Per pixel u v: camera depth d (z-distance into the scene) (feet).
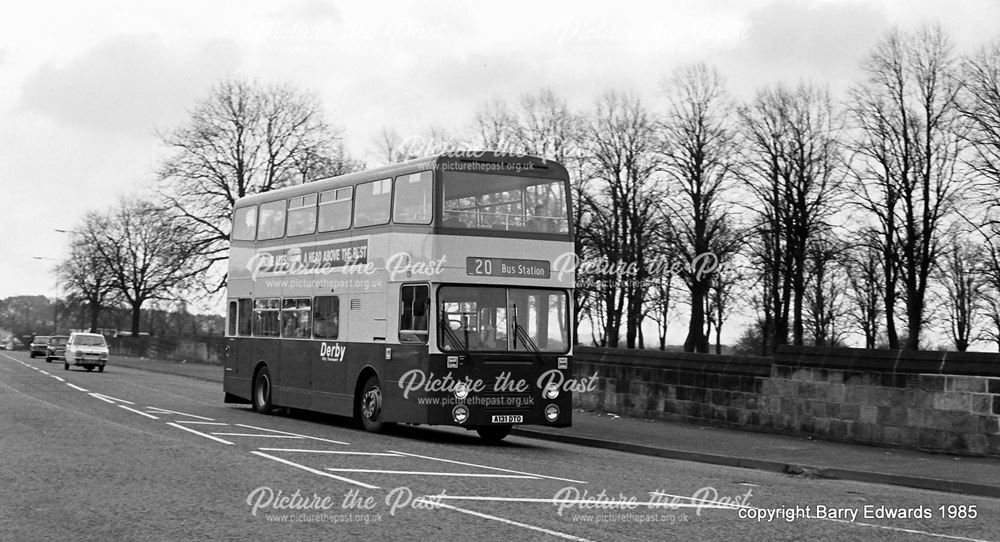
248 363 83.35
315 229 74.18
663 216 182.19
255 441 56.90
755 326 193.57
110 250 323.98
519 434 74.38
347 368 68.28
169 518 32.37
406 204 63.10
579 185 192.65
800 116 174.81
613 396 87.10
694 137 180.45
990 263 155.74
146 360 227.81
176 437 57.88
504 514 33.94
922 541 31.58
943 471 51.57
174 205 195.11
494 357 60.59
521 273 61.72
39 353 259.19
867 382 64.08
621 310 187.32
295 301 76.38
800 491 44.14
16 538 29.01
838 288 199.72
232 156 197.57
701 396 77.41
